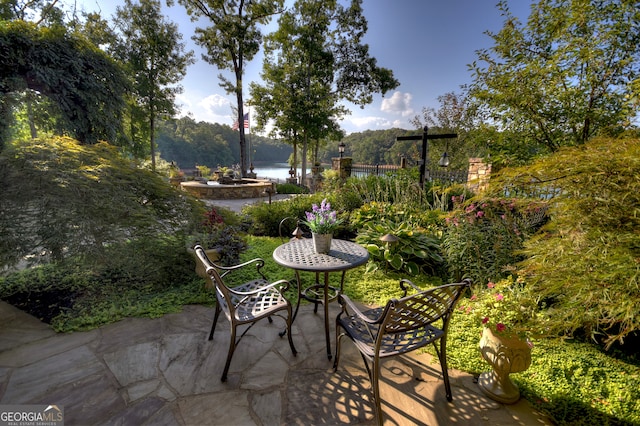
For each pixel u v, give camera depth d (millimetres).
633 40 2725
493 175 1712
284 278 3336
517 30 3361
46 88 6516
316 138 17125
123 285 3066
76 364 1882
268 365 1928
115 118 7922
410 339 1619
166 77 16547
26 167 2668
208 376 1811
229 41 14305
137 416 1504
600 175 1207
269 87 17078
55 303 2682
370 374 1596
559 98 2982
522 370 1591
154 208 3389
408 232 3592
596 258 1234
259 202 6172
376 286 3158
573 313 1329
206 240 3250
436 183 5895
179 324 2396
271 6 14570
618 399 1621
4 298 2725
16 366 1843
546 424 1503
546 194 1574
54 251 2557
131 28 15172
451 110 10953
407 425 1486
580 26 2930
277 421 1497
